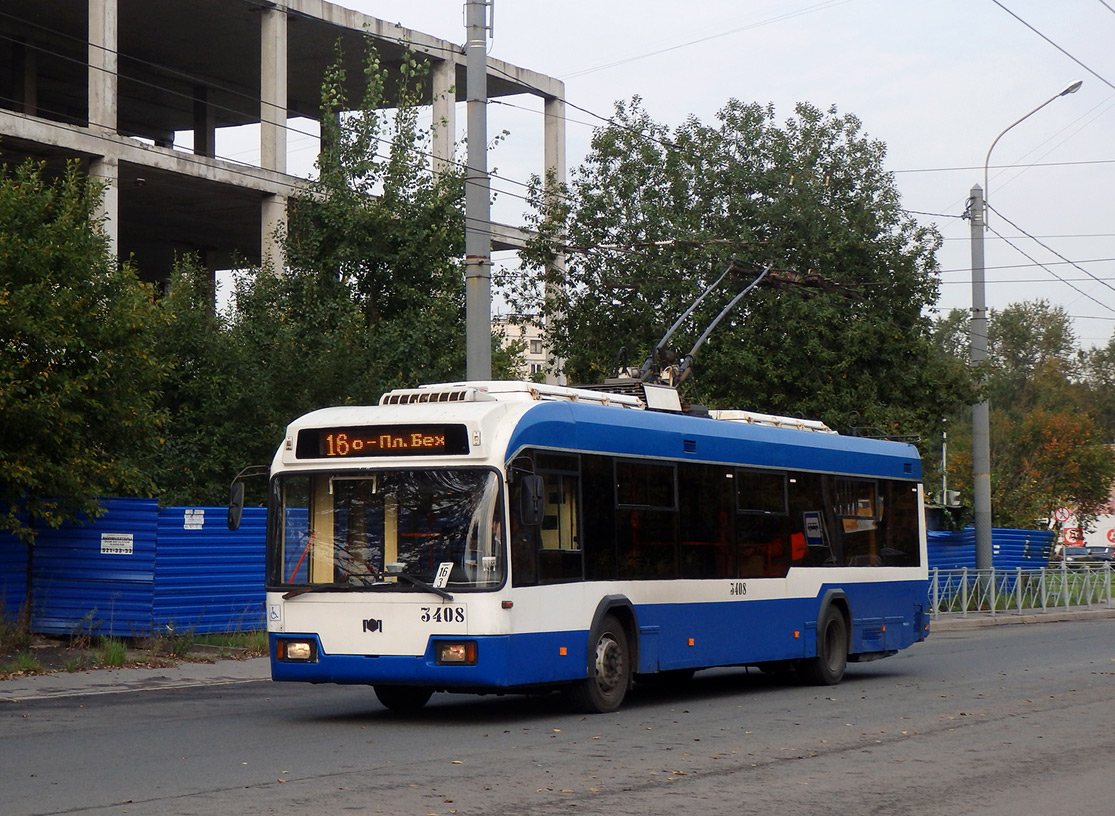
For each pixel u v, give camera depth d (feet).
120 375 62.90
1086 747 36.68
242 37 128.47
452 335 92.79
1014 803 28.37
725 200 109.70
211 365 82.58
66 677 54.29
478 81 64.03
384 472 41.60
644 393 52.06
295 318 92.02
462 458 40.91
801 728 40.73
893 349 106.32
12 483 59.47
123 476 63.21
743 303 106.42
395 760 33.47
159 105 152.25
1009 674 60.23
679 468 49.60
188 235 144.77
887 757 34.65
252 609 69.05
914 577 65.10
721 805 27.63
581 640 43.55
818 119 111.86
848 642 59.06
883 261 108.58
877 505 62.90
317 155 96.99
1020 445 190.39
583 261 109.19
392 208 94.38
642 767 32.58
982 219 102.53
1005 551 136.05
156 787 29.19
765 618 53.42
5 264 59.77
